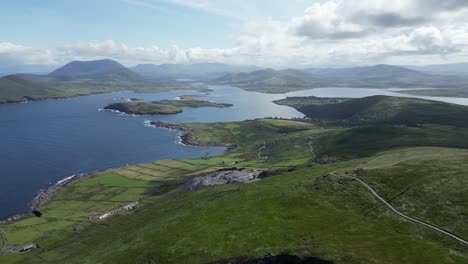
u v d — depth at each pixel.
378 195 73.31
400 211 65.50
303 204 75.06
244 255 57.72
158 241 73.50
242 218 73.25
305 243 57.66
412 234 57.69
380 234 58.69
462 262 48.75
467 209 61.97
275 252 55.38
